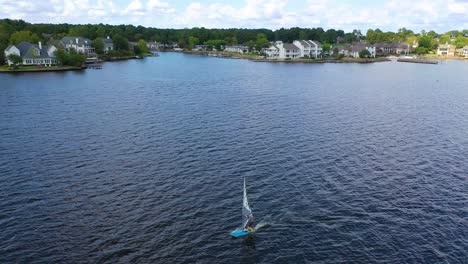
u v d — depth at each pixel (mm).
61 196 57125
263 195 58250
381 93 143875
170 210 53781
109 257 44094
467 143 82625
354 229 49688
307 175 64938
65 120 97062
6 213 52344
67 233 48250
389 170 67312
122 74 192125
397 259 44156
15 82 156375
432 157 73812
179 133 86688
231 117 101938
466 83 173625
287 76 193125
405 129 93062
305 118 102312
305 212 53625
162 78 179750
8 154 73000
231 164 69125
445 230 49438
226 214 53062
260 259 44375
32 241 46656
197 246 46344
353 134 88188
